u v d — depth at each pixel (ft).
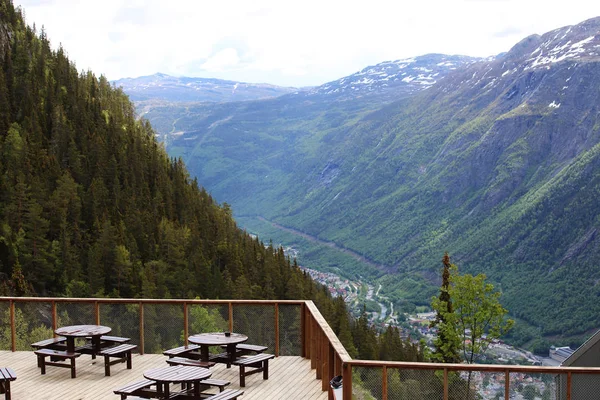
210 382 33.76
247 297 291.99
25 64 438.40
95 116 425.69
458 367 28.14
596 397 27.91
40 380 38.04
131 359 40.91
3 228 286.25
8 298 44.32
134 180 375.86
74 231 312.71
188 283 290.35
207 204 417.08
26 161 344.90
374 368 28.50
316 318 36.60
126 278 288.51
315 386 36.37
